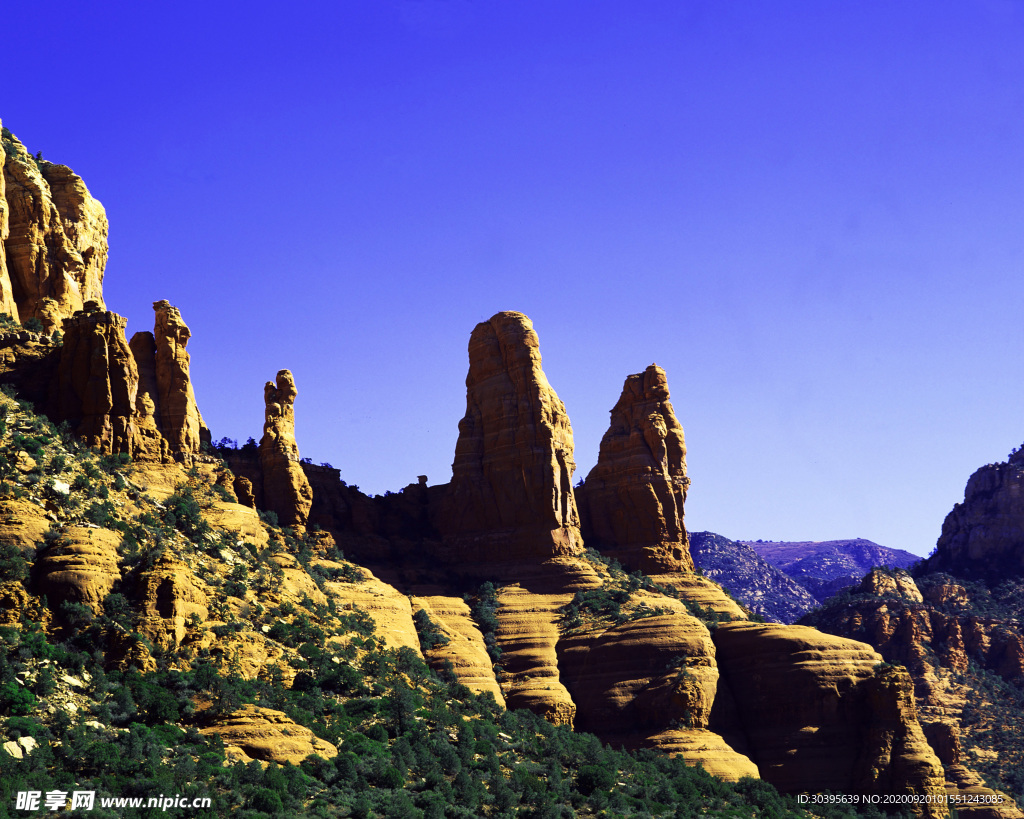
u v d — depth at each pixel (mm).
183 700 110688
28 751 96062
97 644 113062
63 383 148000
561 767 132750
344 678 128375
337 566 166750
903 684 160000
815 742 158750
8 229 169875
